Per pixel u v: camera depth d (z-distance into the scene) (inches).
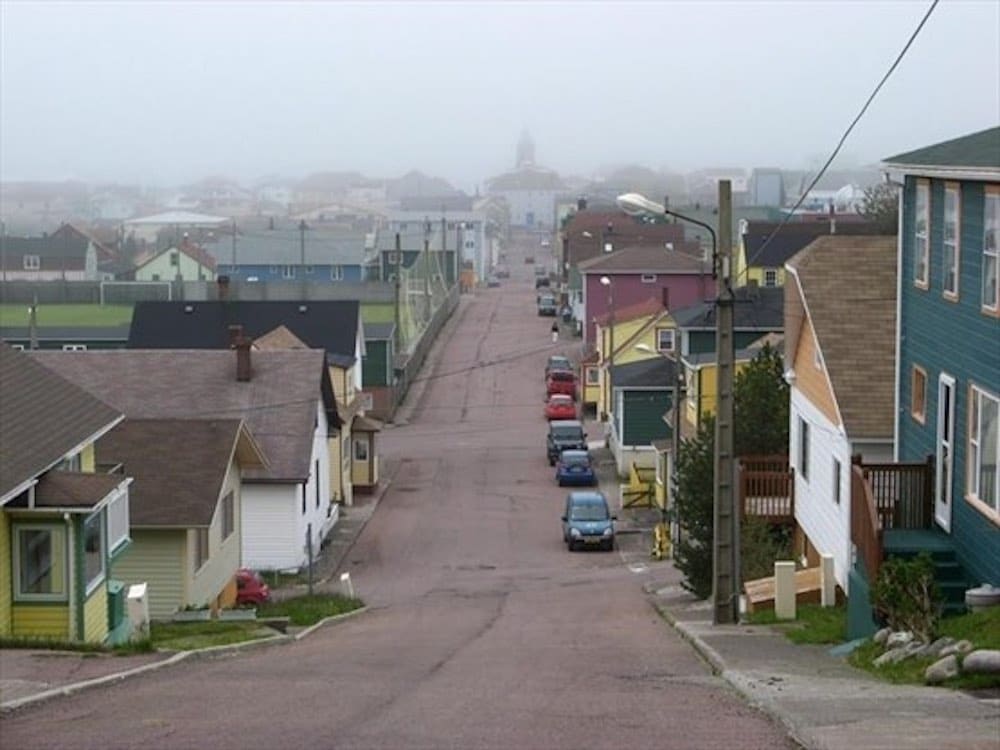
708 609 1237.7
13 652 796.0
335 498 2295.8
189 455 1406.3
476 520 2208.4
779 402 1507.1
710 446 1429.6
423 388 3700.8
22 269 6678.2
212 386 2015.3
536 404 3464.6
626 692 631.2
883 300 1191.6
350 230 7042.3
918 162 970.1
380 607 1422.2
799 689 606.2
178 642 965.2
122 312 4001.0
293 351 2102.6
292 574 1840.6
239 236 6018.7
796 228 4121.6
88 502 961.5
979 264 883.4
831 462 1173.1
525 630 1090.1
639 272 4146.2
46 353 2085.4
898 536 951.6
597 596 1487.5
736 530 1045.8
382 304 4008.4
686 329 2440.9
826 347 1163.3
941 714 517.0
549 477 2578.7
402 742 489.7
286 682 689.6
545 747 475.8
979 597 802.2
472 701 601.0
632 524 2175.2
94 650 826.2
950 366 947.3
